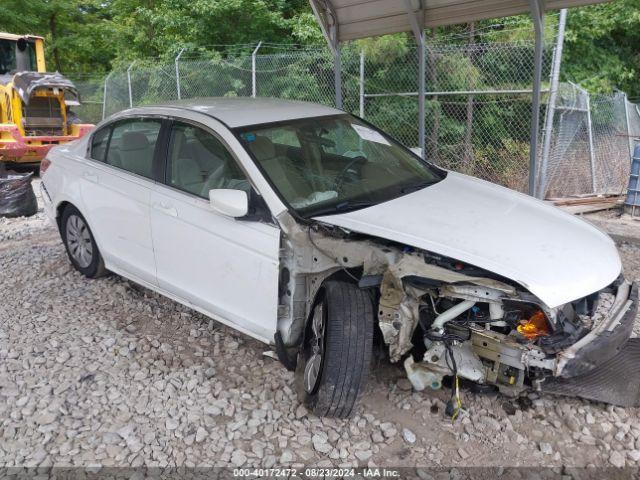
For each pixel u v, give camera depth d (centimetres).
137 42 1933
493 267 305
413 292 317
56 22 2383
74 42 2350
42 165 584
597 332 313
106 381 389
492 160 1091
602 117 1188
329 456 315
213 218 393
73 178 527
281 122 430
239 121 419
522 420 340
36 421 349
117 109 1596
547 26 1116
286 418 346
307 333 359
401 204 377
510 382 318
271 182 375
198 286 418
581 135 1097
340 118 468
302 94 1264
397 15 743
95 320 477
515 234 342
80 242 549
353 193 393
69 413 356
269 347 427
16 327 468
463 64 1119
